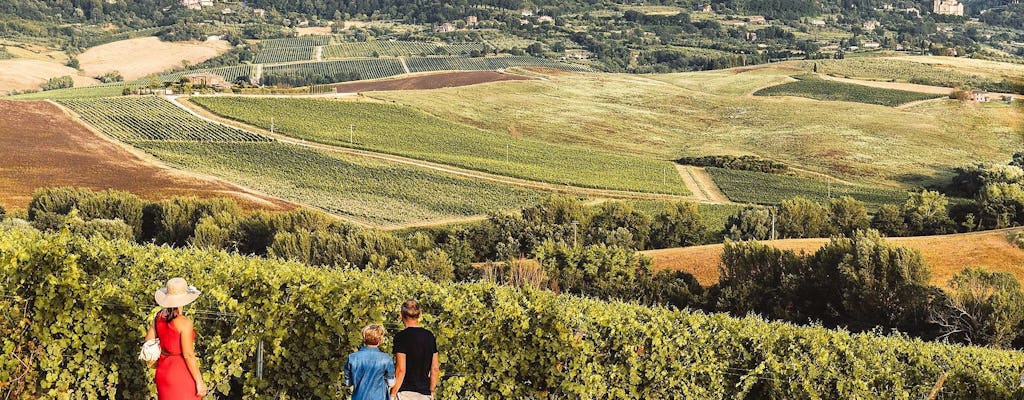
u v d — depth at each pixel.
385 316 11.73
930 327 39.31
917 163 109.69
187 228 70.31
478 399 11.98
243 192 86.19
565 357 12.24
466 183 95.75
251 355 11.23
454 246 60.16
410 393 9.55
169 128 108.00
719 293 45.81
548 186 96.31
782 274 44.84
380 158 103.25
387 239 59.59
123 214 72.31
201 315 11.17
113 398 10.64
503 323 12.13
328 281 11.74
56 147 96.62
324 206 83.75
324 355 11.41
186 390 9.25
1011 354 19.81
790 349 14.04
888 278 41.47
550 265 48.12
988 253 51.97
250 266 11.67
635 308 14.38
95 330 10.45
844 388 14.03
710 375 13.44
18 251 10.05
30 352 10.20
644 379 12.90
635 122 141.00
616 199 92.31
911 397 14.80
